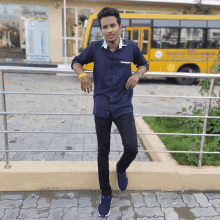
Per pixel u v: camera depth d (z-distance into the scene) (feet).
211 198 8.04
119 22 6.01
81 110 19.48
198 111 12.15
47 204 7.55
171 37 33.78
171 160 9.20
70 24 48.24
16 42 46.83
